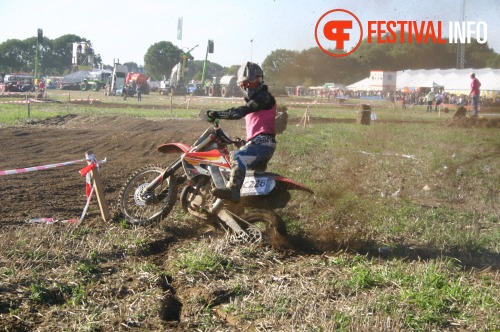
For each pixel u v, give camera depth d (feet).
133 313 13.56
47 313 13.38
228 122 73.92
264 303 14.21
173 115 86.89
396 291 15.31
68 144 45.11
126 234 19.72
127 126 65.21
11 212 22.02
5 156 38.09
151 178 22.45
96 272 16.02
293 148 44.65
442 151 46.26
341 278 16.10
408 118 94.43
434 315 13.75
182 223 21.65
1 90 167.22
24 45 427.74
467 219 24.29
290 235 20.75
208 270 16.47
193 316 13.84
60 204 23.90
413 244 20.38
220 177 19.34
